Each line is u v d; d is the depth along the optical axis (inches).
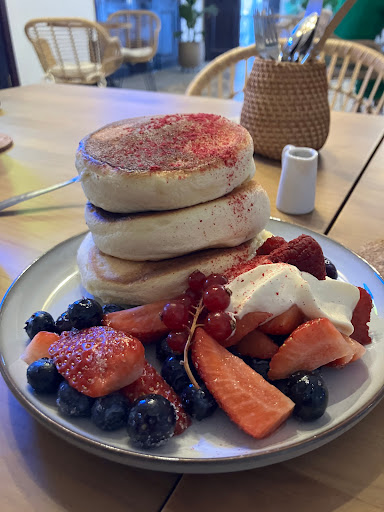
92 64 178.5
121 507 20.7
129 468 22.4
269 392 23.5
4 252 41.3
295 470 22.2
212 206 31.6
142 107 80.4
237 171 32.4
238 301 27.5
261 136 58.7
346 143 64.8
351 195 50.4
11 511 20.5
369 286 33.7
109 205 32.1
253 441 22.5
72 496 21.2
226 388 23.8
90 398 23.2
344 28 115.9
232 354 26.0
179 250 31.3
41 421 22.3
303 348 25.1
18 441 23.8
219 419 23.9
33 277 35.5
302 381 23.5
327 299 28.7
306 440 20.8
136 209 31.5
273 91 55.8
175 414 22.3
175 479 22.0
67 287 35.7
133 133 36.2
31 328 28.6
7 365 26.0
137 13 216.1
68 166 60.0
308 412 22.9
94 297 34.1
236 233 32.7
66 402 23.0
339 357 25.3
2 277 37.7
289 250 30.5
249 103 59.3
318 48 55.6
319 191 51.4
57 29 191.6
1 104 84.3
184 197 30.6
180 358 25.9
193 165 30.7
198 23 274.1
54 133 70.5
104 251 33.2
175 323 26.2
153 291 31.3
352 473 22.1
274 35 58.1
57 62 180.1
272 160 60.7
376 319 30.6
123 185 30.5
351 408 23.6
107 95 88.5
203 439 22.7
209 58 285.3
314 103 55.9
